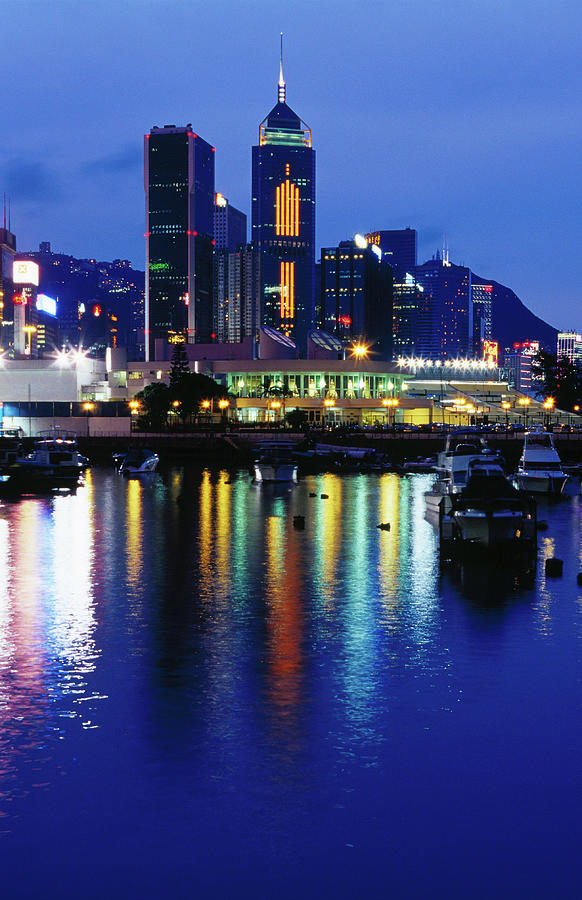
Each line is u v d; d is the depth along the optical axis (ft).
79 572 132.16
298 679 75.15
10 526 195.21
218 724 63.93
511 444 484.74
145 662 80.64
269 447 371.15
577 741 60.80
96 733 62.08
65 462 333.01
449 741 60.70
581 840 47.47
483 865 45.11
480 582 121.29
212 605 106.93
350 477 380.17
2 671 77.56
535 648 85.46
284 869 44.73
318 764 56.70
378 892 42.86
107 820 49.37
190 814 50.03
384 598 110.52
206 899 42.39
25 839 47.47
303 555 148.66
